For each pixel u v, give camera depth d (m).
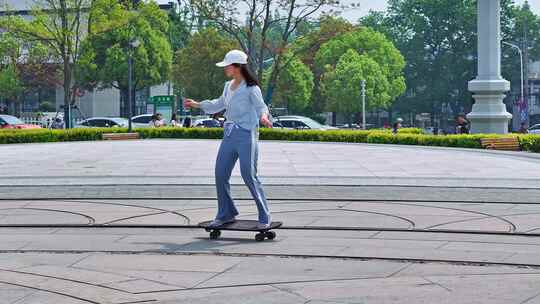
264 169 18.72
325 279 6.35
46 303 5.64
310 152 26.64
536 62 102.81
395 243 8.10
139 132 41.44
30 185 14.96
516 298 5.62
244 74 8.24
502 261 7.04
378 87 72.50
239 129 8.23
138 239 8.50
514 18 90.25
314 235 8.71
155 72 66.44
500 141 30.30
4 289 6.08
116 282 6.30
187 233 8.96
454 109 91.81
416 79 91.62
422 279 6.30
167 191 13.73
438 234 8.75
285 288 6.04
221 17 47.00
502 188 14.16
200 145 32.38
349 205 11.58
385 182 15.26
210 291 5.97
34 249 7.89
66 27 46.25
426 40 92.81
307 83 72.81
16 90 66.44
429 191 13.66
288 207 11.33
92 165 20.38
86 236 8.76
